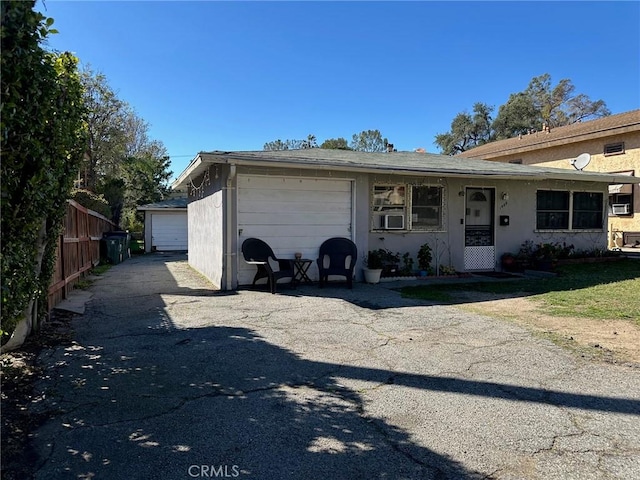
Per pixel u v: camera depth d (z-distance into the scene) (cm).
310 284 820
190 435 240
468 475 201
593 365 361
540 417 264
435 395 299
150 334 460
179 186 1373
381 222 919
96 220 1229
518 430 247
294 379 330
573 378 331
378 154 1141
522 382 323
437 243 972
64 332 463
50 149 343
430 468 208
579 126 1841
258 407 278
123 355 386
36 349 398
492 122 4250
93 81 2444
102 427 248
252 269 796
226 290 760
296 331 476
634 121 1491
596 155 1661
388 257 891
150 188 2895
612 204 1623
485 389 310
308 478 199
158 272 1098
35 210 321
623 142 1560
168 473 202
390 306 618
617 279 868
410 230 941
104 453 219
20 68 245
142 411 271
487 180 1028
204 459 215
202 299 671
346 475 202
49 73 304
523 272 1007
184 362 369
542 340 438
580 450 224
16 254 291
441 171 869
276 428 249
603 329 481
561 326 496
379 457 218
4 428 244
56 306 591
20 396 292
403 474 203
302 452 222
